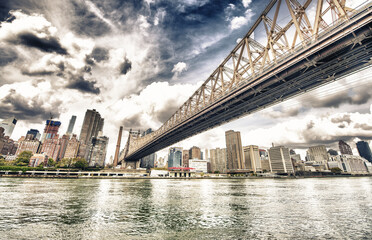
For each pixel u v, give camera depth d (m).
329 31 22.42
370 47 22.12
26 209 18.83
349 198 30.83
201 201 26.88
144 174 126.19
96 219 16.06
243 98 38.22
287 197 31.86
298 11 26.11
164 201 26.47
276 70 28.95
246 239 11.91
